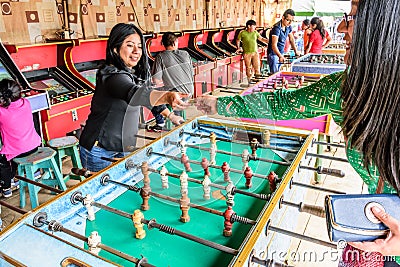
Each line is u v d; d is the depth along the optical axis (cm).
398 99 66
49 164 288
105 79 203
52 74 415
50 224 138
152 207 165
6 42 379
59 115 356
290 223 187
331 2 870
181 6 682
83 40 429
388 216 76
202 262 129
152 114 231
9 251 117
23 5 391
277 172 196
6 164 275
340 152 371
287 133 234
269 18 1096
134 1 559
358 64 70
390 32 64
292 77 447
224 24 858
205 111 208
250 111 190
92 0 481
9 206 162
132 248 137
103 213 159
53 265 110
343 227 78
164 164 201
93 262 111
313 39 678
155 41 577
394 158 69
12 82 271
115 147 219
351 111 74
